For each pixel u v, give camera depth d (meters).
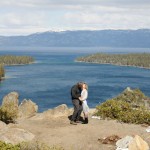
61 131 17.47
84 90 19.19
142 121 19.67
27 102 24.66
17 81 153.12
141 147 14.04
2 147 12.36
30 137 16.16
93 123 19.36
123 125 18.89
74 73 199.38
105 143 15.36
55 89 126.94
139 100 34.66
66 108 22.19
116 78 171.50
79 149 14.75
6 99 27.75
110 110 20.89
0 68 163.75
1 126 17.67
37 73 197.62
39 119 20.81
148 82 153.12
